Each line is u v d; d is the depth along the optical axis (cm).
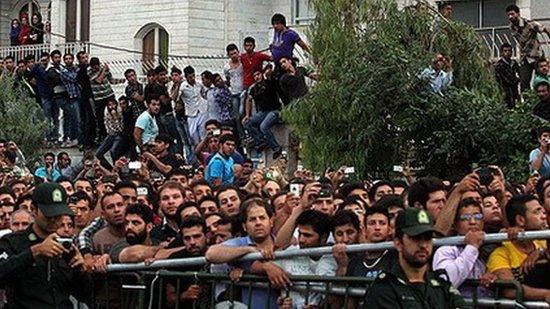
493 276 1101
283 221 1409
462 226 1159
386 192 1578
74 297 1275
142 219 1386
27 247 1180
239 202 1522
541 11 3400
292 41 2819
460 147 2181
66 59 3244
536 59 2711
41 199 1185
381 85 2222
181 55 4059
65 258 1219
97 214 1630
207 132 2577
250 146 2783
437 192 1241
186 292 1234
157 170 2442
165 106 2939
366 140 2233
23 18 4628
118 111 2959
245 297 1203
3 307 1241
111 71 4075
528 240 1132
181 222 1432
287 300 1170
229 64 2967
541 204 1262
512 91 2686
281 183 1883
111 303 1283
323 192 1413
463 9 3541
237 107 2928
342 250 1164
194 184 1823
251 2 4147
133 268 1273
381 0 2366
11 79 3222
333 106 2256
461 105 2189
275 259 1197
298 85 2667
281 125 2739
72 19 4450
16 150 2762
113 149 2945
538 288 1093
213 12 4097
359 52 2261
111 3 4253
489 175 1389
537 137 2145
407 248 999
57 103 3222
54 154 3089
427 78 2220
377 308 994
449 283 1028
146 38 4203
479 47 2412
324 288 1148
